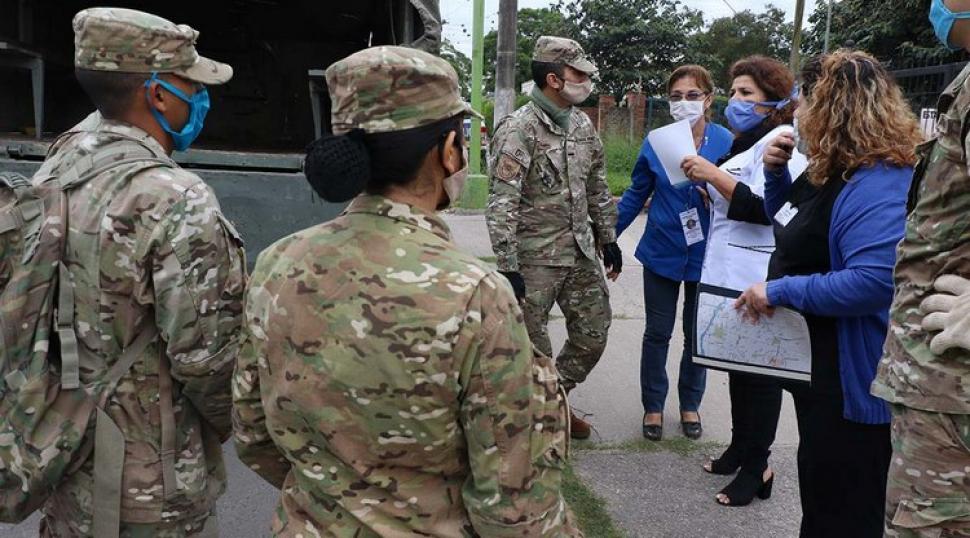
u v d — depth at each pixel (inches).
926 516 66.3
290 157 135.7
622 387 174.7
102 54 69.5
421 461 50.3
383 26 180.7
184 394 71.3
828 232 84.9
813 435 87.0
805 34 761.0
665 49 991.6
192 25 192.9
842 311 79.7
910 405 66.7
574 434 148.1
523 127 133.3
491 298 48.9
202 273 67.7
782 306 86.7
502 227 131.8
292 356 50.6
